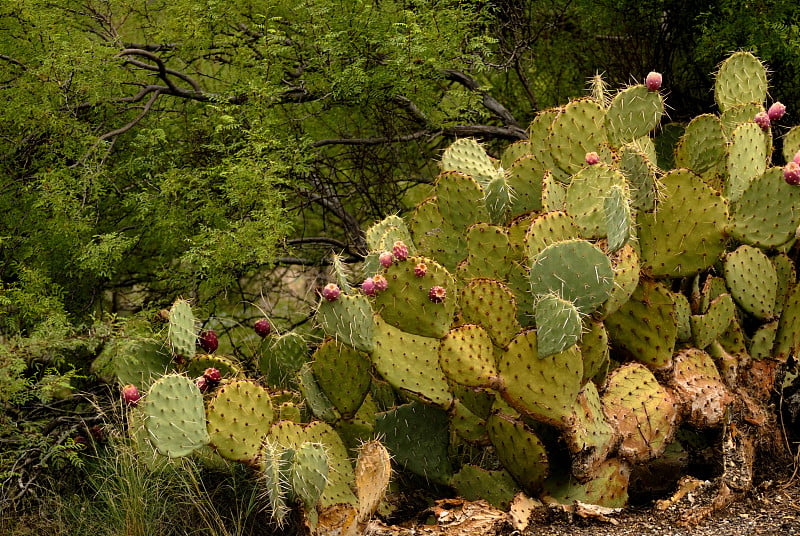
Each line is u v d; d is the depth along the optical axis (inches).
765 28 239.1
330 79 245.6
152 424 131.7
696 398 146.7
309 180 273.1
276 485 124.3
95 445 192.9
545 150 174.9
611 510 136.4
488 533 131.3
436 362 146.6
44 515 183.9
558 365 130.3
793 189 144.2
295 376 171.2
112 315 193.2
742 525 132.6
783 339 161.3
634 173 148.9
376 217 275.7
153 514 167.3
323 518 133.6
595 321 136.6
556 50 304.8
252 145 220.5
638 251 152.0
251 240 211.6
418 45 231.6
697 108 288.5
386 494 152.6
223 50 263.1
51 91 215.6
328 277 277.9
